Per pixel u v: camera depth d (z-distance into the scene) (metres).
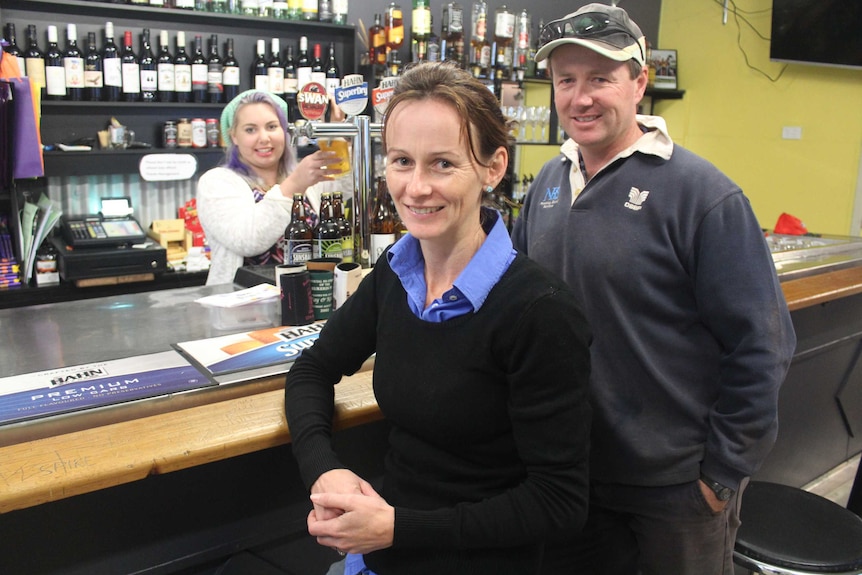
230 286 2.23
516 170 4.90
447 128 0.96
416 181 0.98
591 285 1.35
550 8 4.83
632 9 5.38
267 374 1.40
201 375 1.38
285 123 2.61
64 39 3.38
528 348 0.96
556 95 1.40
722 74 5.23
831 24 4.56
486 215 1.10
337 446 1.54
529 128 4.47
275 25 3.79
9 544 1.18
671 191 1.29
